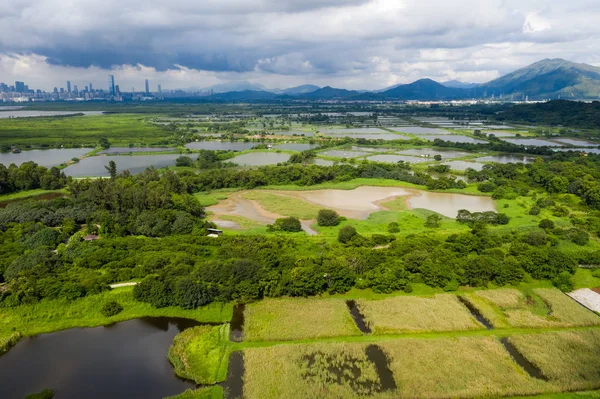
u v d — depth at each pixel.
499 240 109.75
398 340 70.62
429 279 89.31
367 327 75.62
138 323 76.50
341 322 76.12
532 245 107.38
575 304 82.88
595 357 66.94
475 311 81.12
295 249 104.31
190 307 79.94
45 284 81.25
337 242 109.94
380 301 83.75
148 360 66.62
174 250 101.00
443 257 94.81
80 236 105.25
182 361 65.12
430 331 74.00
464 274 90.44
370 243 108.12
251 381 60.81
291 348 68.25
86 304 79.62
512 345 70.56
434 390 59.72
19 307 78.00
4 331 72.56
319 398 57.94
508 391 59.62
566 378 62.34
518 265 93.44
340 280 86.56
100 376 62.66
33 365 65.12
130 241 103.44
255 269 86.12
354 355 66.75
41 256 90.69
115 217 117.38
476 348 68.88
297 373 62.62
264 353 67.06
